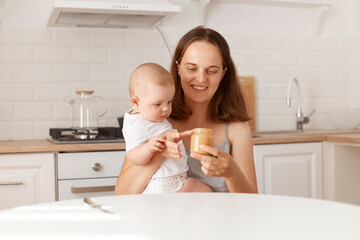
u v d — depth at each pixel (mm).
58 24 2875
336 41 3629
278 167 2738
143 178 1461
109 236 793
